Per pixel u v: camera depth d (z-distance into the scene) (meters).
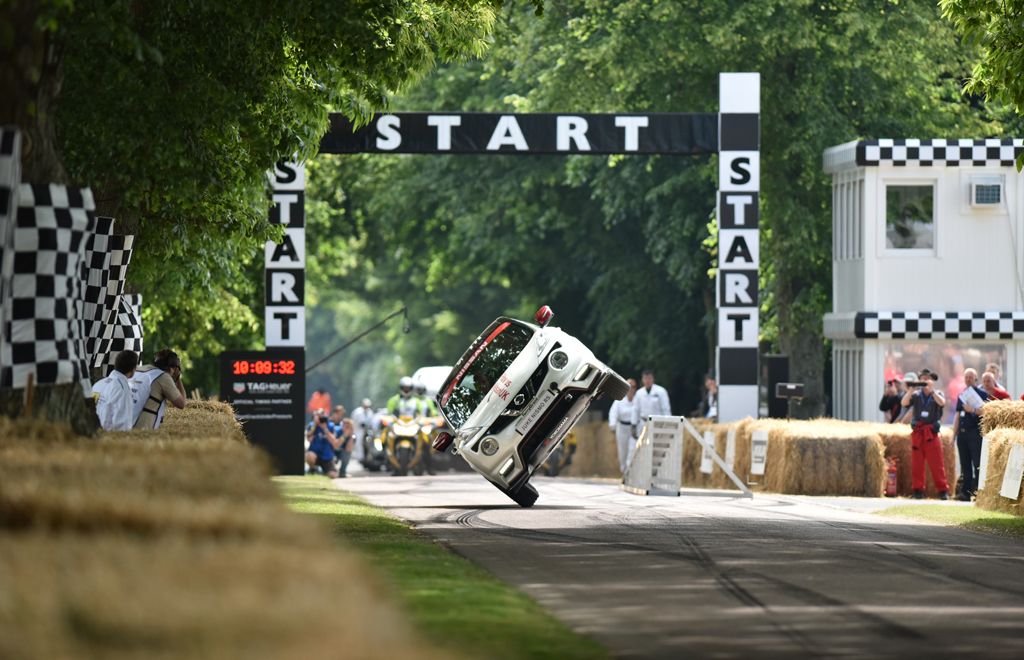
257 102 72.25
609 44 150.25
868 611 39.69
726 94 124.12
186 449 38.38
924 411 104.00
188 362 141.38
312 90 79.88
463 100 188.38
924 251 126.19
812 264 152.00
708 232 164.38
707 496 99.50
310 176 176.62
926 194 126.19
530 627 35.41
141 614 21.22
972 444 100.50
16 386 45.94
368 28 69.69
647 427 100.94
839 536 64.06
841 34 148.25
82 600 21.88
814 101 148.38
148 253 83.19
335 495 92.25
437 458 171.88
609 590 43.84
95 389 72.06
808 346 154.62
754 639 34.66
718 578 47.03
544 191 185.88
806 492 105.56
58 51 48.62
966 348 125.44
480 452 84.75
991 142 125.19
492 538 61.94
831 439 105.50
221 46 70.12
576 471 167.88
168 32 67.94
